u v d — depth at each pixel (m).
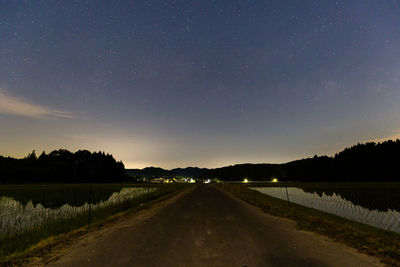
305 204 23.12
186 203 19.09
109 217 12.30
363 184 65.50
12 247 7.36
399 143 103.81
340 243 7.09
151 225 10.05
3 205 21.34
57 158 117.94
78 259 5.91
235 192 33.62
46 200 25.94
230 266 5.33
